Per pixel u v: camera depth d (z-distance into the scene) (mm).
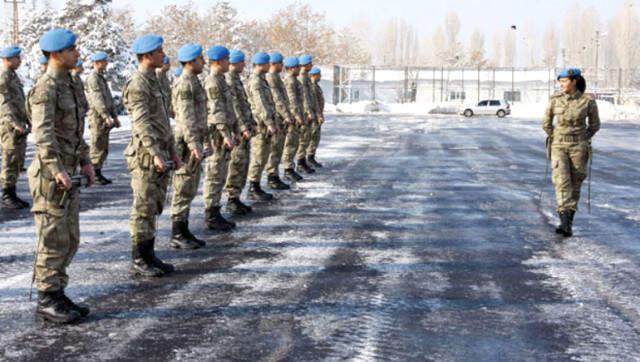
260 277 5754
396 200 10086
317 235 7535
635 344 4281
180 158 6648
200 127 6715
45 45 4605
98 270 5934
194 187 6816
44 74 4633
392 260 6410
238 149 8648
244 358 3965
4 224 7996
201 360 3932
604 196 10711
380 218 8625
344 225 8133
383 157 16922
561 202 7738
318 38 81750
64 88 4691
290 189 11195
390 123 36812
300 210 9180
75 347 4129
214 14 75688
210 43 74312
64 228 4594
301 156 13406
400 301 5105
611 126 36094
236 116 8219
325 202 9859
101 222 8180
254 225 8102
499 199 10281
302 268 6070
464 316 4781
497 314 4836
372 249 6859
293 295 5230
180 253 6637
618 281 5754
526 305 5055
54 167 4496
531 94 67000
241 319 4660
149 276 5715
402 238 7422
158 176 5734
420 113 57781
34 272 4594
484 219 8641
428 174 13406
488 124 36625
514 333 4453
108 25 45250
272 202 9852
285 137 11133
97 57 11336
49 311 4562
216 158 7727
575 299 5215
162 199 5859
